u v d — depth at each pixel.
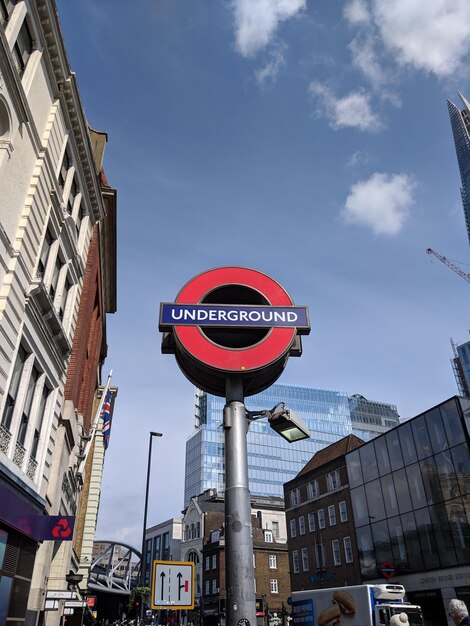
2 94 13.15
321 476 46.03
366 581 36.72
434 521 31.70
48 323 16.27
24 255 14.26
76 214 20.81
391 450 37.03
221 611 57.31
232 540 5.72
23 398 14.34
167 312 7.66
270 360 7.32
